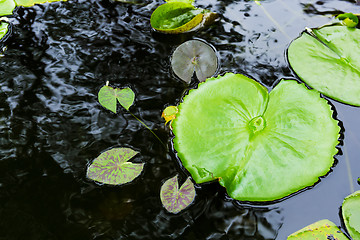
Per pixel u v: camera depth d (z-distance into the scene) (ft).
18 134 4.15
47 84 4.33
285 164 3.97
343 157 4.06
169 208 3.93
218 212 3.92
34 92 4.30
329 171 4.01
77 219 3.91
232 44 4.52
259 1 4.79
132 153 4.08
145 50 4.50
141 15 4.70
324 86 4.27
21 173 4.03
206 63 4.38
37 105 4.25
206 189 3.98
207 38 4.56
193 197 3.95
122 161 4.06
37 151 4.10
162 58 4.46
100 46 4.51
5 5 4.75
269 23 4.64
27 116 4.21
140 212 3.93
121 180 4.00
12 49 4.50
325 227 3.85
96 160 4.06
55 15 4.70
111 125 4.18
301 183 3.93
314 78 4.31
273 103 4.14
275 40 4.54
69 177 4.02
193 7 4.66
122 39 4.55
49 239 3.86
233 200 3.95
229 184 3.95
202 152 4.01
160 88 4.32
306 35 4.48
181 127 4.08
